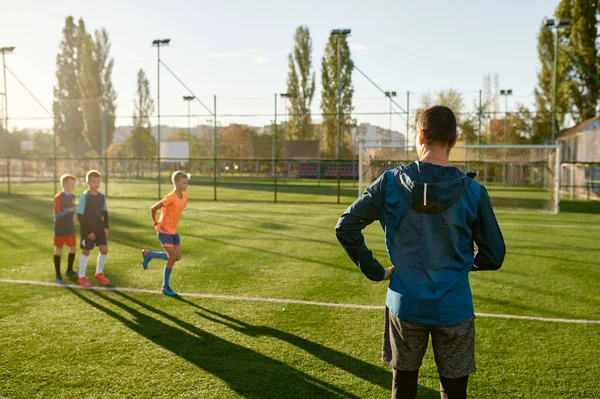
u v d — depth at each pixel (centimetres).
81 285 592
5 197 2094
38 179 3756
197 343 398
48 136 4419
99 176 596
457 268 183
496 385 322
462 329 183
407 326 187
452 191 178
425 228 181
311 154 3522
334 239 990
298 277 646
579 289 589
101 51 4312
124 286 593
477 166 2658
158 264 729
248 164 4747
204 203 1898
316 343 399
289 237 1018
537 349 388
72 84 4444
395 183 188
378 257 813
